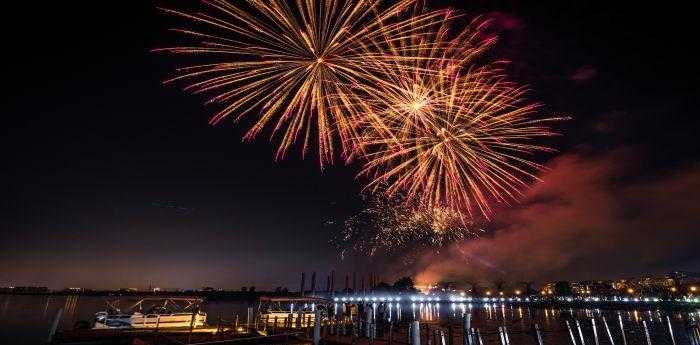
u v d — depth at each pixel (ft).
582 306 442.91
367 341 76.79
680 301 395.55
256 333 84.43
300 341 58.54
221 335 75.82
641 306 410.93
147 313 90.27
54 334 74.59
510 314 311.47
